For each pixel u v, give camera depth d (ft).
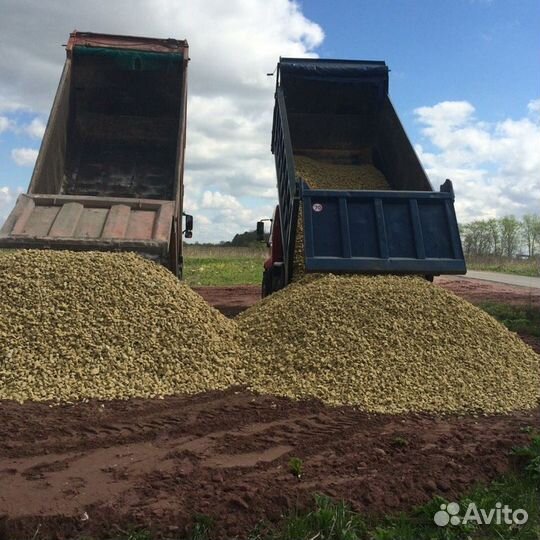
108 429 15.49
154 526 10.73
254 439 15.17
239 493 11.93
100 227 25.20
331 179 35.96
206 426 16.01
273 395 18.88
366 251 26.50
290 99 39.11
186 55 38.60
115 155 38.34
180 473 12.90
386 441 15.20
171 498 11.75
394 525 11.18
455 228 27.07
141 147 39.14
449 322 22.44
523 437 15.35
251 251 107.24
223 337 22.36
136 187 36.58
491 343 22.17
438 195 27.37
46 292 20.84
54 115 33.40
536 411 18.61
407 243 26.78
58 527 10.67
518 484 12.79
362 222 26.81
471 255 138.82
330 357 20.20
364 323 21.79
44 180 31.48
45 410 16.53
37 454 13.75
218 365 20.51
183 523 10.87
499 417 17.81
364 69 38.40
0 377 17.94
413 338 21.30
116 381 18.48
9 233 23.94
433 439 15.49
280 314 23.35
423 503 12.05
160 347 20.16
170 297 22.40
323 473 13.19
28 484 12.20
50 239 23.99
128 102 39.70
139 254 24.81
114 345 19.67
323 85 38.70
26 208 25.38
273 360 20.81
